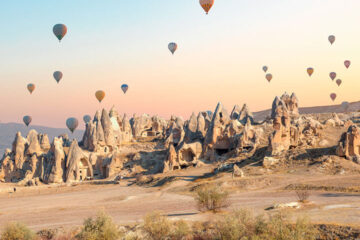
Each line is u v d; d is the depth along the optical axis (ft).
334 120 355.77
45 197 265.95
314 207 132.16
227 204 152.87
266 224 90.27
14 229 118.42
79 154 363.56
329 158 233.76
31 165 372.38
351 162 227.61
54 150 361.92
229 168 276.00
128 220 144.36
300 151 260.83
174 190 231.30
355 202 137.59
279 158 258.98
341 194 161.89
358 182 186.70
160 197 209.97
